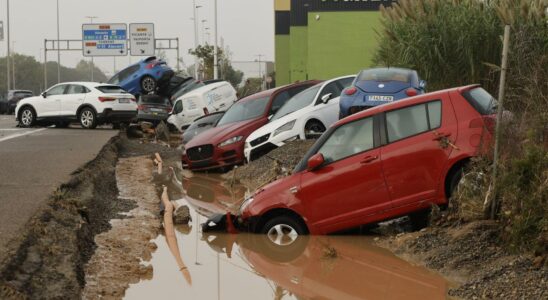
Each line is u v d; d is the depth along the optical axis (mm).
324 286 7949
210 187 15148
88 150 17328
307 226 9492
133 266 8469
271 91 18438
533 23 16234
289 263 8977
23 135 23062
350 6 44469
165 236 10430
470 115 9016
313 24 44844
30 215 8578
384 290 7645
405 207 9039
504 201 8117
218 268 8789
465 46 18203
